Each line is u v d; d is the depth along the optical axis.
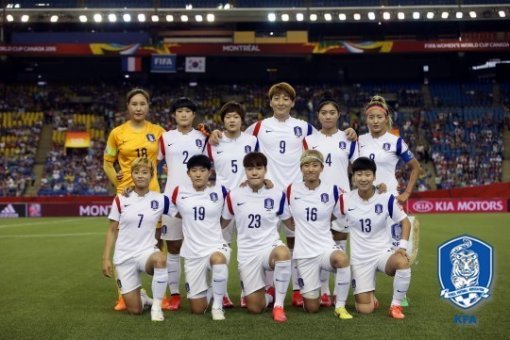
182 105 8.62
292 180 8.92
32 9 37.56
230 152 8.72
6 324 7.32
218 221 8.02
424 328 6.93
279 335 6.63
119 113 44.38
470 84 47.19
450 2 40.09
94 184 38.69
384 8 37.38
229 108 8.63
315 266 7.91
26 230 22.70
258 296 7.86
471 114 44.06
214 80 49.00
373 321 7.30
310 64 48.53
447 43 41.19
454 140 41.81
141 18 37.84
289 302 8.70
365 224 7.89
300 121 9.05
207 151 8.78
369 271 7.90
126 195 8.01
